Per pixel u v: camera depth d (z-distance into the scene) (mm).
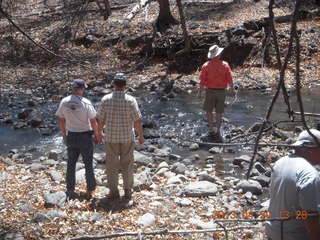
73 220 5598
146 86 15188
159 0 20531
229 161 8406
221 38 17156
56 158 8852
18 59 12648
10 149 9641
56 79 15164
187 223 5582
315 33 17484
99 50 18812
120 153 6332
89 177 6434
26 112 11977
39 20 22031
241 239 5016
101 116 6191
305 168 2986
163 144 9664
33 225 5445
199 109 12297
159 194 6719
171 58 17656
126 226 5465
